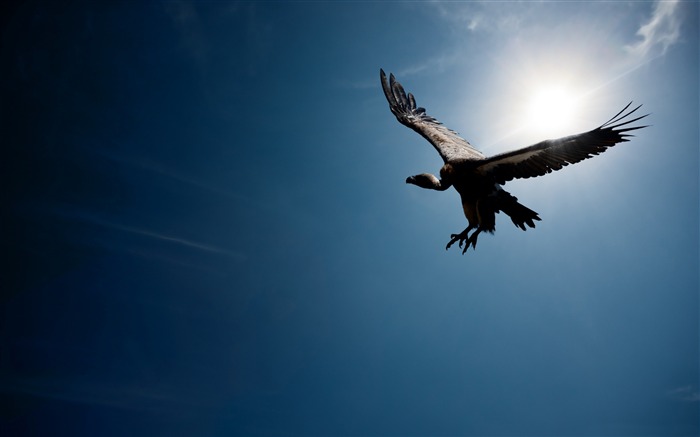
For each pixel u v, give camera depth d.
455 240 11.07
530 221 10.49
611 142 9.63
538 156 10.22
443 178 11.03
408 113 13.62
